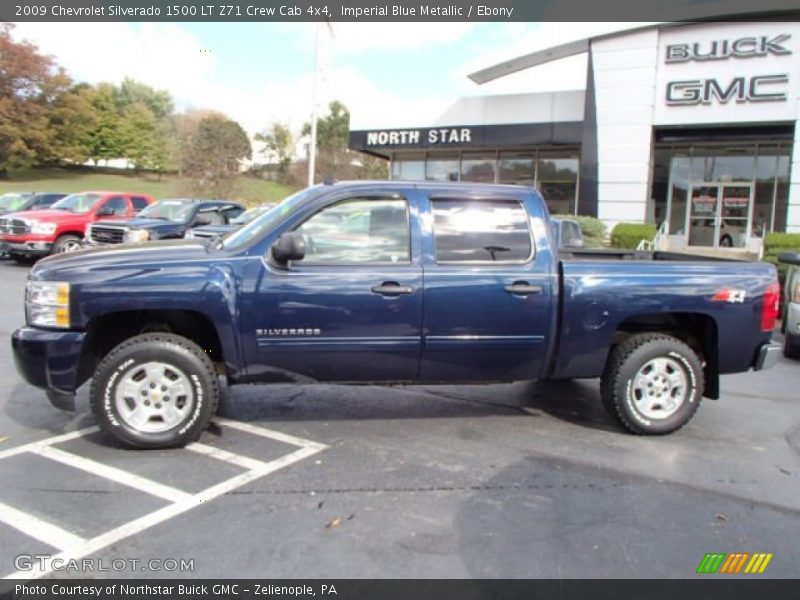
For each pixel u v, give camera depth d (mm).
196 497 3840
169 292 4434
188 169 40406
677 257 6301
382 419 5391
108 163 74812
